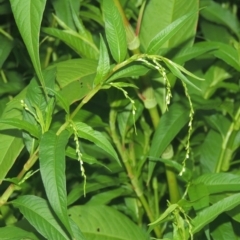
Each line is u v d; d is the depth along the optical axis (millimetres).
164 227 1161
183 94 1248
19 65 1372
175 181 1153
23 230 956
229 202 935
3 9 1215
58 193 819
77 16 1090
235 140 1155
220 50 1069
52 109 902
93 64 1030
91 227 1061
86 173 1237
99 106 1208
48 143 842
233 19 1313
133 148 1169
